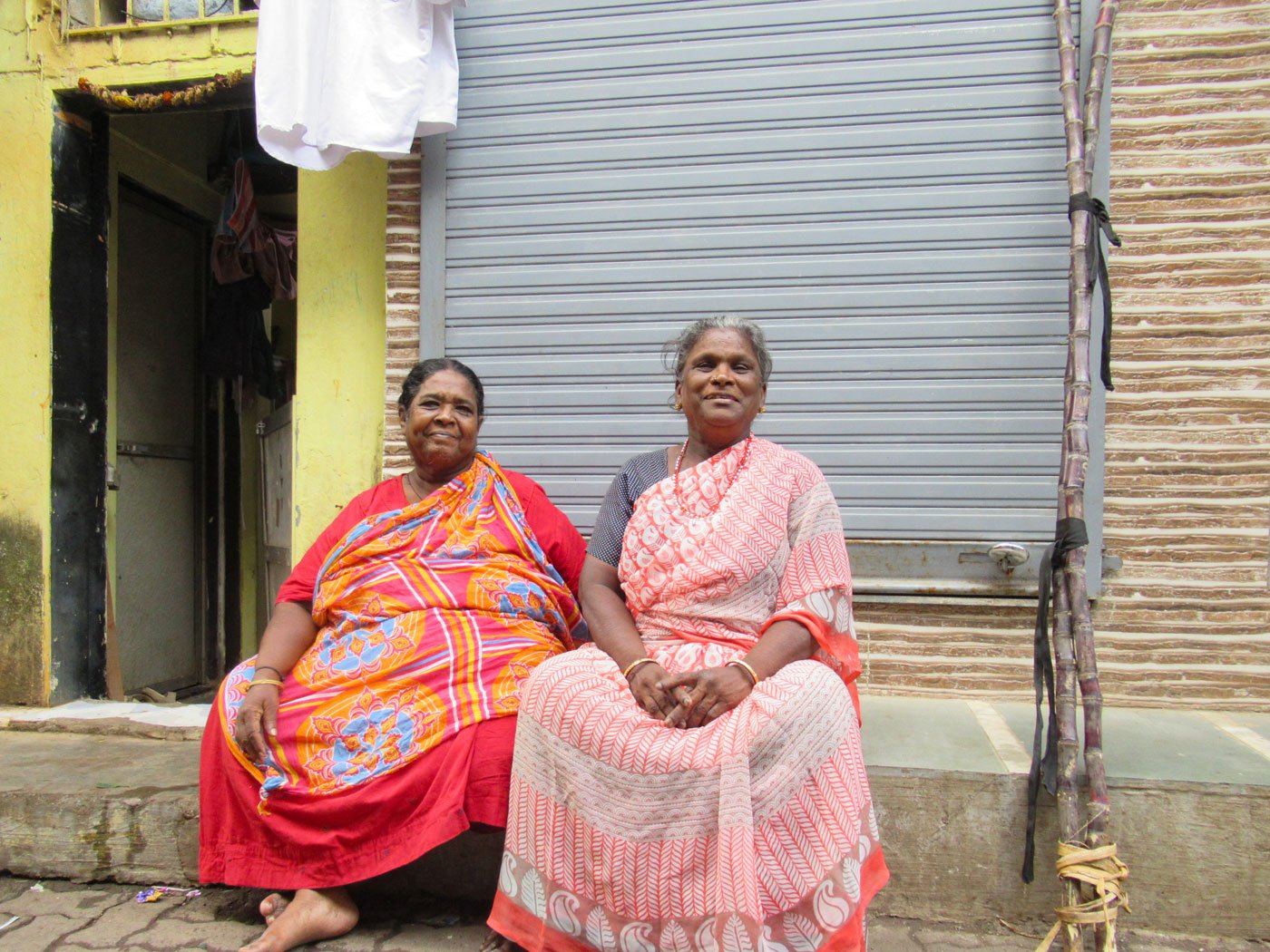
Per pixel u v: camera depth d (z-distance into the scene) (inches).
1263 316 110.0
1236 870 83.9
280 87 117.3
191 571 193.8
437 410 96.3
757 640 80.4
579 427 123.0
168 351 185.6
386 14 116.2
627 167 121.7
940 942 83.2
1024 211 113.3
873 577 115.2
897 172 115.9
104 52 134.0
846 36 116.9
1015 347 113.6
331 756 82.7
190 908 90.6
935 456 114.7
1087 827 80.5
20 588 133.3
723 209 119.6
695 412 86.4
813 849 69.7
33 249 133.8
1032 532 112.9
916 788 88.1
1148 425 111.6
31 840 97.1
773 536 80.8
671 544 81.6
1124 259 112.2
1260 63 110.4
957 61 114.6
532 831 75.2
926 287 115.3
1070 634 86.4
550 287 123.4
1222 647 110.6
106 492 148.6
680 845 69.5
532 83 123.6
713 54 119.8
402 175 127.5
